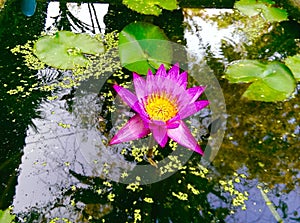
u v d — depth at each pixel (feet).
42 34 1.97
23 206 1.32
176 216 1.33
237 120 1.65
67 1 2.20
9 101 1.64
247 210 1.36
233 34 2.08
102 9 2.16
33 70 1.77
